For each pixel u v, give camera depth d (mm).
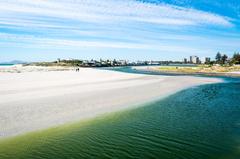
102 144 13977
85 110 21438
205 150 13219
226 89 42375
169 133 16141
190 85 47594
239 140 14719
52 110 20688
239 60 166625
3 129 15508
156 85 44125
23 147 13180
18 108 20844
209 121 19312
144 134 15852
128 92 33375
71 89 34469
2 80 48156
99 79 55312
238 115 21422
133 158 12250
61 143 13922
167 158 12250
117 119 19328
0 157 11953
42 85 39188
